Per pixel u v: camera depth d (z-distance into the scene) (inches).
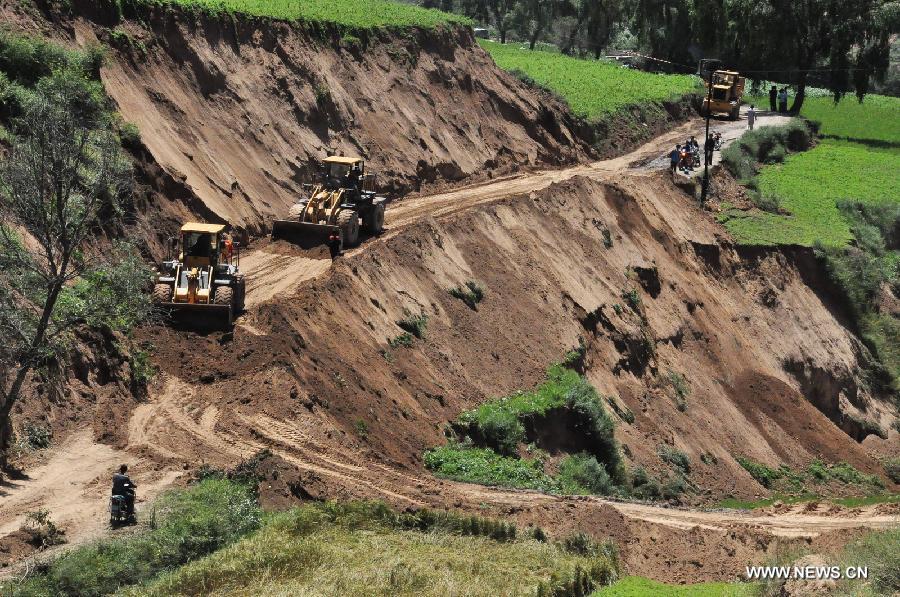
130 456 1358.3
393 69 2999.5
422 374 1877.5
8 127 1734.7
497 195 2810.0
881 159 4279.0
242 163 2271.2
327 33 2815.0
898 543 1288.1
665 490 2082.9
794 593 1208.8
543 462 1862.7
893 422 3046.3
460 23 3452.3
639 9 5305.1
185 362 1587.1
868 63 4584.2
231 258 1777.8
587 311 2418.8
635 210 2928.2
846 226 3481.8
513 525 1331.2
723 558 1486.2
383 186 2647.6
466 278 2220.7
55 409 1397.6
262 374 1578.5
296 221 2144.4
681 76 4746.6
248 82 2442.2
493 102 3353.8
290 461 1409.9
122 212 1724.9
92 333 1501.0
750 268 3093.0
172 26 2305.6
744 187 3617.1
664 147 3902.6
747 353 2827.3
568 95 3895.2
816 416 2696.9
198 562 1111.0
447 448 1731.1
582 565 1251.8
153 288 1696.6
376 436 1616.6
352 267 1951.3
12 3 1979.6
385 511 1310.3
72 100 1476.4
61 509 1216.2
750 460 2456.9
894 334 3233.3
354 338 1808.6
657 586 1251.8
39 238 1272.1
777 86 5182.1
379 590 1085.1
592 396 2084.2
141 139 1973.4
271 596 1044.5
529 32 5684.1
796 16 4584.2
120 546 1120.2
